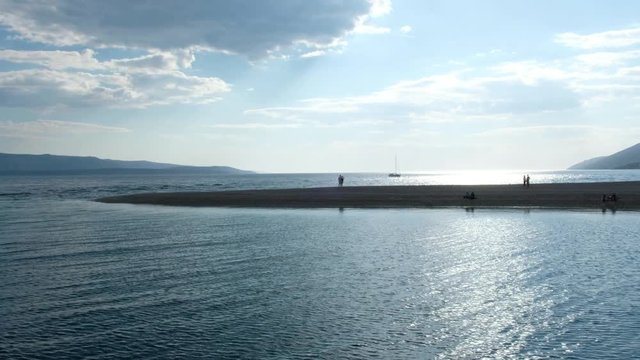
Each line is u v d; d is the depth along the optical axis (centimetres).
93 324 1333
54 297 1602
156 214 4522
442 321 1330
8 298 1590
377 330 1267
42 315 1414
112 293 1648
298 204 5434
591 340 1171
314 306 1477
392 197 6069
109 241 2808
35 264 2152
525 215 4122
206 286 1730
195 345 1179
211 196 6550
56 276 1906
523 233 2980
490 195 6025
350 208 5009
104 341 1208
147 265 2108
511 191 6731
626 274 1825
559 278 1777
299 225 3534
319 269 1989
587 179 16400
